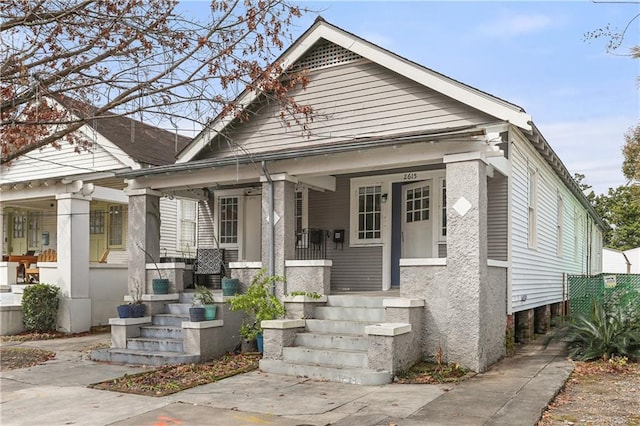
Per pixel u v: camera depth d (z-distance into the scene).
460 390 7.92
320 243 13.80
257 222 15.02
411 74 11.20
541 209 14.84
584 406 7.23
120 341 11.36
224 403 7.50
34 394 8.30
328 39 12.03
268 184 11.48
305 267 10.99
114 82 8.05
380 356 8.73
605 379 8.87
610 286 14.09
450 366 9.17
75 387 8.70
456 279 9.42
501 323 10.71
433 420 6.48
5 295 16.11
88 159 17.22
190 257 20.00
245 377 9.11
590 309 11.59
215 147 13.38
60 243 15.49
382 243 13.12
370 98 11.88
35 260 19.28
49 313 15.01
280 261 11.28
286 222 11.38
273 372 9.38
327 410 7.04
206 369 9.69
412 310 9.33
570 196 20.67
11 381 9.22
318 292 10.80
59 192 15.67
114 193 16.97
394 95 11.65
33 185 15.92
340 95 12.19
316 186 12.84
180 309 12.00
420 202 12.84
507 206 11.52
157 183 12.88
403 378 8.70
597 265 32.12
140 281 12.85
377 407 7.12
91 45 7.98
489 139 9.38
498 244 11.52
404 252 13.16
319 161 11.08
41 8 7.77
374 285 13.15
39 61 7.83
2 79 7.60
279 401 7.54
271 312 10.57
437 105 11.25
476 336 9.18
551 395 7.57
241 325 11.22
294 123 12.51
